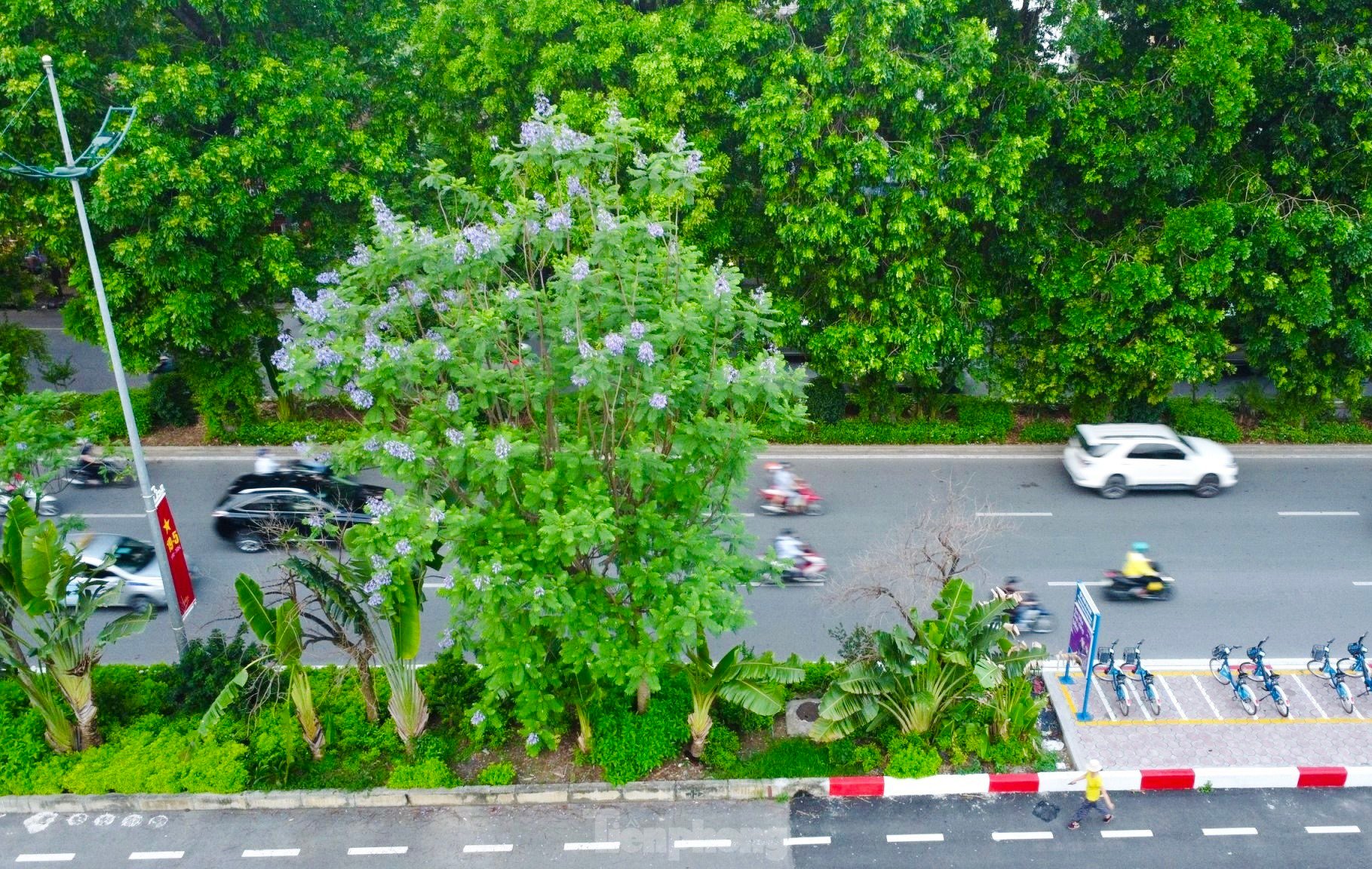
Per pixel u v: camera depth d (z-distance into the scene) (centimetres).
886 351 2478
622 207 1739
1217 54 2106
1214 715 1677
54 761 1560
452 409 1320
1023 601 1948
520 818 1502
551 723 1623
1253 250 2330
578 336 1293
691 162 1395
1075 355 2473
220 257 2334
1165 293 2298
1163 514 2381
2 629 1479
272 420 2838
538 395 1355
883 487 2536
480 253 1334
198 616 1969
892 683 1524
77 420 2697
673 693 1658
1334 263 2383
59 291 3778
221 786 1518
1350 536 2272
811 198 2322
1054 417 2939
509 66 2400
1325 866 1400
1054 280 2436
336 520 2153
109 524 2305
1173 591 2058
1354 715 1673
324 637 1512
